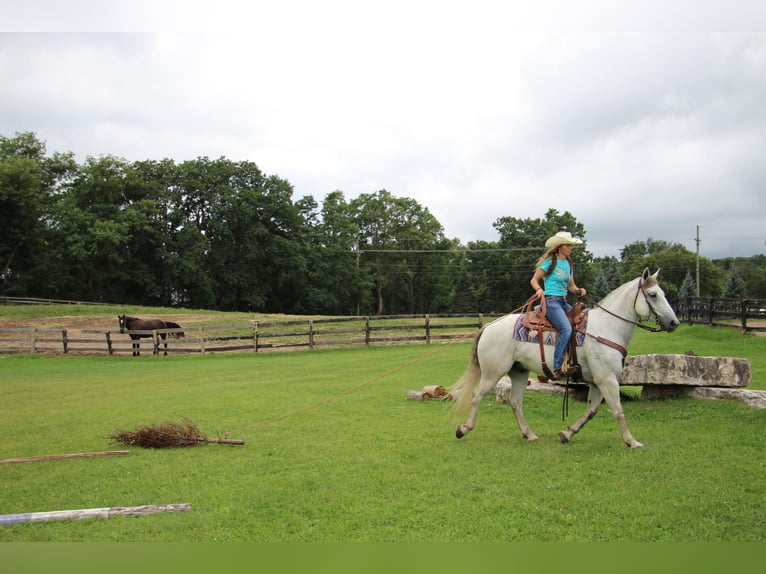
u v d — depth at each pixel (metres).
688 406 9.89
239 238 69.12
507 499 5.99
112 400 13.85
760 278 94.00
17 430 10.52
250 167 70.50
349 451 8.21
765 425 8.46
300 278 71.69
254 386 15.41
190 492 6.55
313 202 77.38
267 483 6.80
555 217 78.44
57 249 59.75
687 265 88.94
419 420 10.29
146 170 68.44
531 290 77.06
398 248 87.44
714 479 6.34
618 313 8.01
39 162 65.50
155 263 66.00
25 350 27.88
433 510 5.79
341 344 28.06
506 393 11.02
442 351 23.69
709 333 21.92
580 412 10.51
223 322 39.38
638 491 6.06
